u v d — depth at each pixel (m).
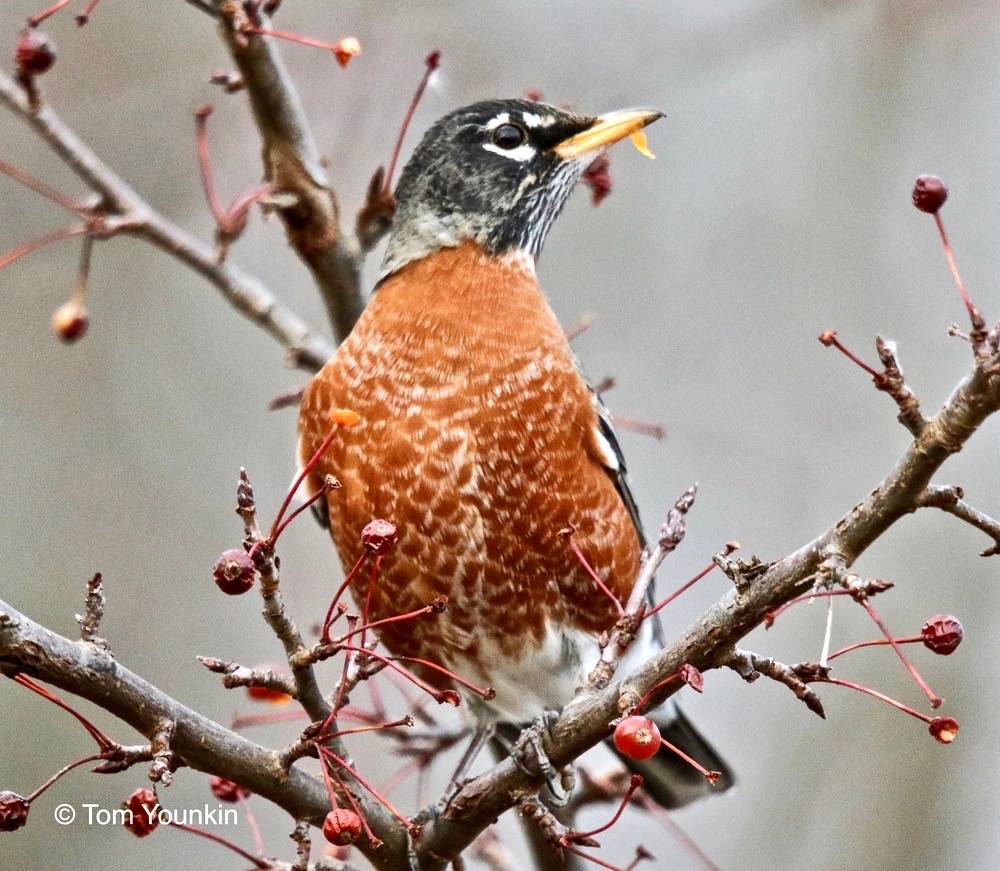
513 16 12.91
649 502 13.88
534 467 8.52
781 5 12.44
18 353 13.04
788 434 14.06
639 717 6.05
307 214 9.01
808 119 14.91
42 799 11.45
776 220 14.79
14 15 12.77
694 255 14.83
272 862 6.55
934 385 13.91
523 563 8.58
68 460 12.88
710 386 14.29
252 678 6.04
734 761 13.04
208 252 9.37
